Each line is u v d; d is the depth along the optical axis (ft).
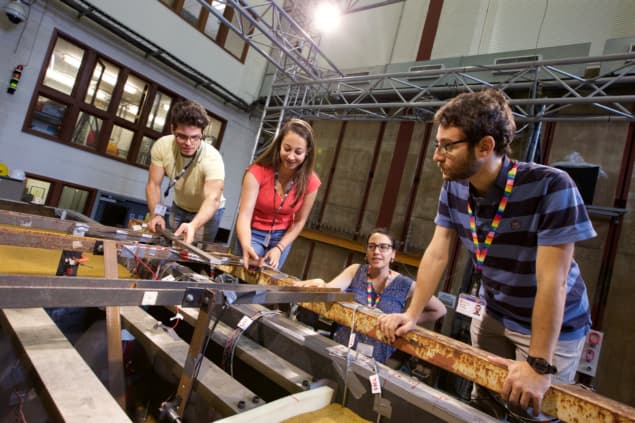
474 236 3.54
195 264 6.33
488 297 4.15
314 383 3.13
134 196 20.59
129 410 3.43
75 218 7.08
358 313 3.57
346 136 23.18
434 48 21.18
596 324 13.91
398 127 21.29
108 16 17.43
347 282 7.54
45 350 2.43
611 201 14.61
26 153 16.47
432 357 3.00
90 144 18.75
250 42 19.34
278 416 2.53
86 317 4.30
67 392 2.02
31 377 2.24
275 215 6.26
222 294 2.62
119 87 19.16
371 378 2.97
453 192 3.75
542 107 14.55
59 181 17.63
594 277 14.23
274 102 25.43
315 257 22.25
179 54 20.95
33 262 4.79
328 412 2.91
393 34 23.36
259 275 4.93
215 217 8.95
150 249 4.55
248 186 5.84
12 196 14.48
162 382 3.42
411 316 3.37
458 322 12.38
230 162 25.50
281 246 6.15
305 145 5.53
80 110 18.17
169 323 4.81
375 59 23.73
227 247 6.57
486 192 3.29
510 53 16.25
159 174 7.32
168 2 20.29
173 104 21.99
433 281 3.63
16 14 15.17
